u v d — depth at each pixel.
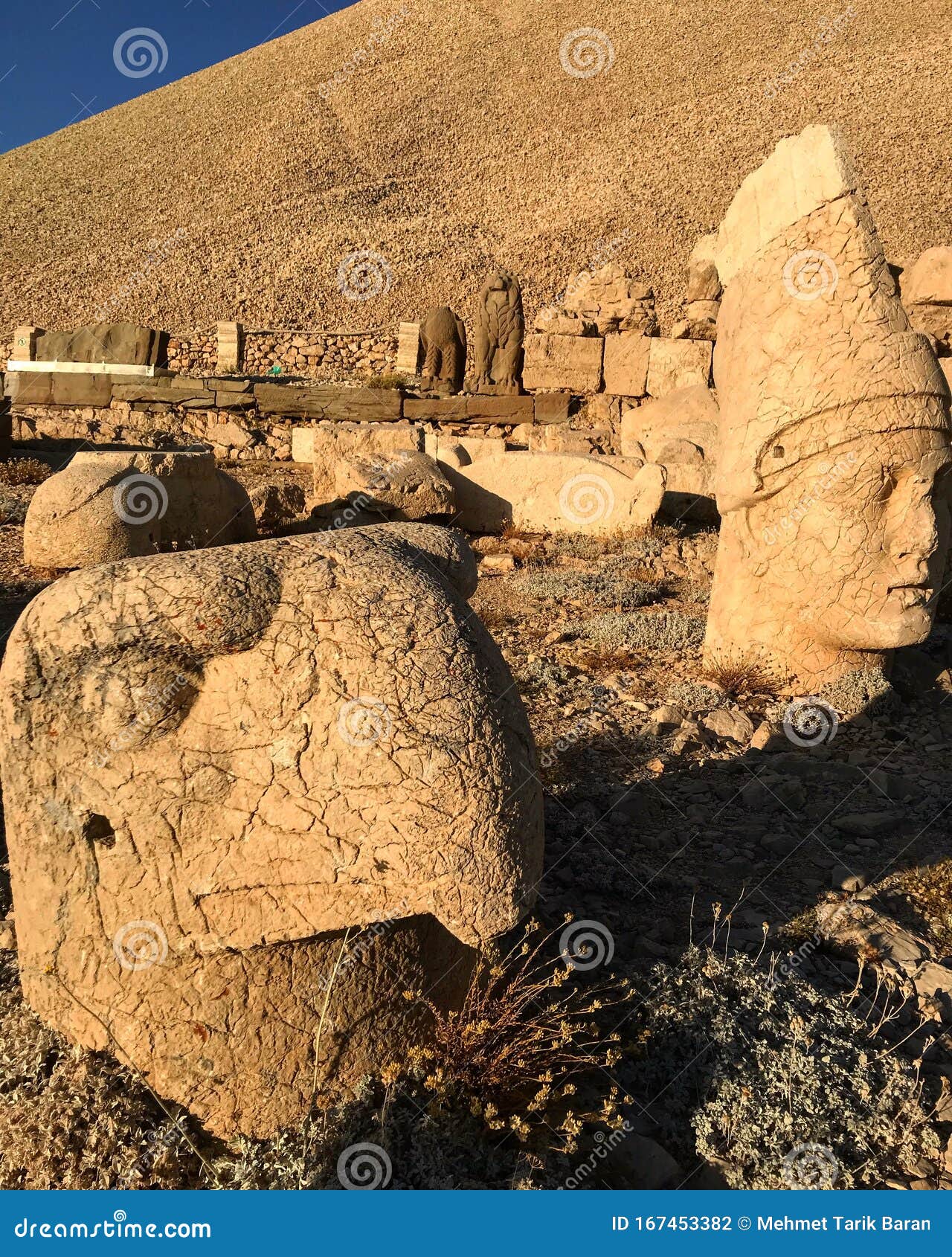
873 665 6.14
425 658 2.34
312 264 37.12
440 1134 2.49
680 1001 3.06
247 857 2.27
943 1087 2.90
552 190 44.50
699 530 12.54
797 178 5.41
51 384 16.77
